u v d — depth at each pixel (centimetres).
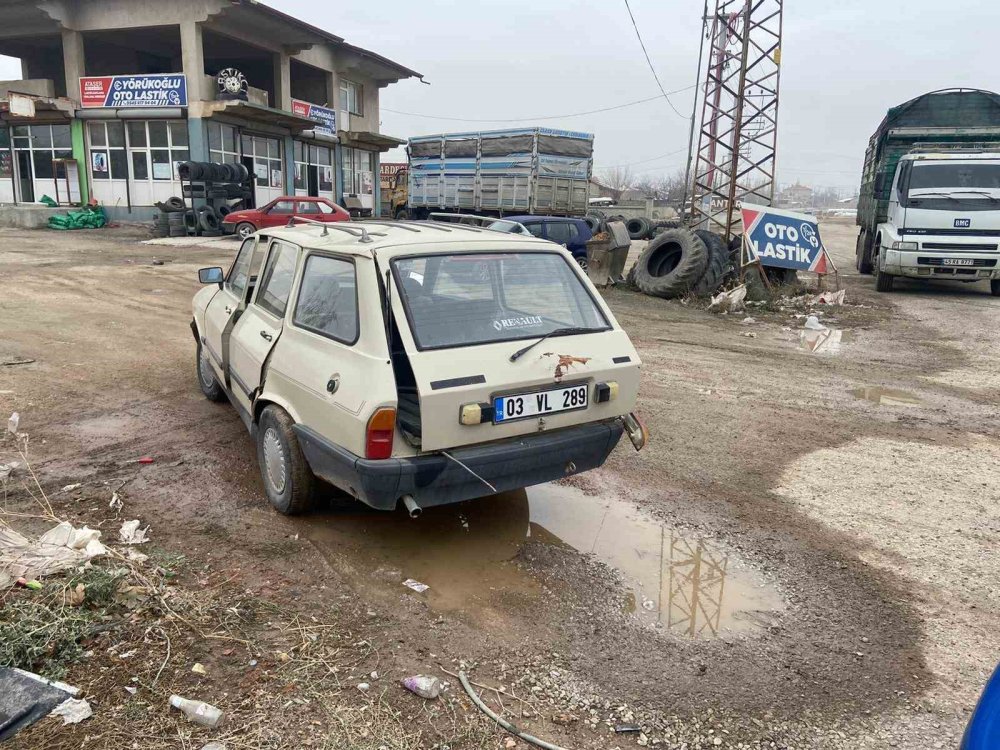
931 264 1437
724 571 393
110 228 2617
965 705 291
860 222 2080
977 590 379
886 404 719
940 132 1672
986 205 1418
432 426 350
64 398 639
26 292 1184
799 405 707
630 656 317
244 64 3356
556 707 282
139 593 331
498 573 380
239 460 514
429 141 2808
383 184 4306
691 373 825
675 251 1480
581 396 396
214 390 632
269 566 373
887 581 386
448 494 368
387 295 368
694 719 279
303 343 407
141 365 764
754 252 1391
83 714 258
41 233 2375
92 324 959
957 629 344
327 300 404
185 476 482
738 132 1559
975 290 1608
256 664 294
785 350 970
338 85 3409
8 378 691
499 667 304
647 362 873
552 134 2483
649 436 604
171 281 1373
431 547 404
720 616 350
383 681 290
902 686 302
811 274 1853
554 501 474
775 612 355
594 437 403
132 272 1473
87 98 2614
